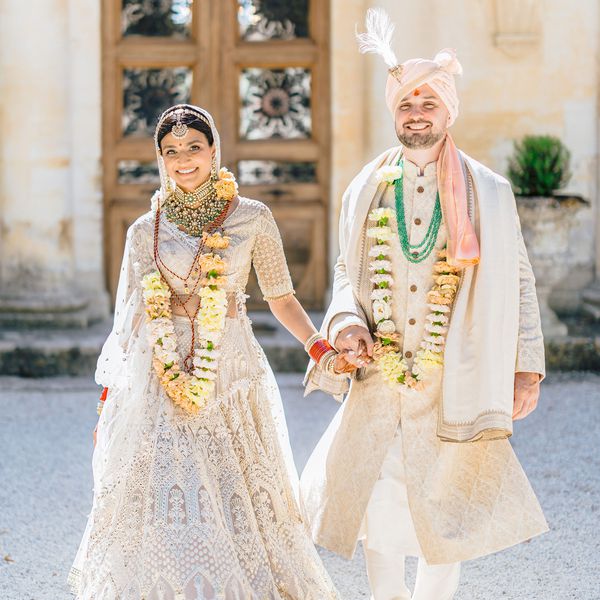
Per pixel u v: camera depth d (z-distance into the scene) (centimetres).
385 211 451
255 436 464
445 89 442
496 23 1084
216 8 1126
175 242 464
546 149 1001
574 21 1089
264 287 488
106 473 450
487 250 434
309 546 467
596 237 1114
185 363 460
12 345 989
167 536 426
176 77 1141
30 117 1066
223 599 421
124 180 1144
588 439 789
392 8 1065
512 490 447
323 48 1127
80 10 1104
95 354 995
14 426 834
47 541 598
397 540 449
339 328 452
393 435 452
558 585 533
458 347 436
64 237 1087
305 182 1145
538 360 439
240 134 1145
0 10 1059
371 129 1104
